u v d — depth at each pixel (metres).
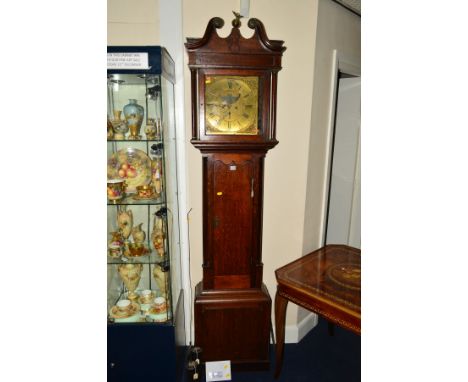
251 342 1.63
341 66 1.96
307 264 1.61
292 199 1.83
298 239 1.88
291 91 1.71
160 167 1.43
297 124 1.75
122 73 1.25
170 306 1.48
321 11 1.69
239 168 1.51
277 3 1.62
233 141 1.45
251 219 1.56
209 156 1.49
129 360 1.42
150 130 1.39
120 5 1.58
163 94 1.39
